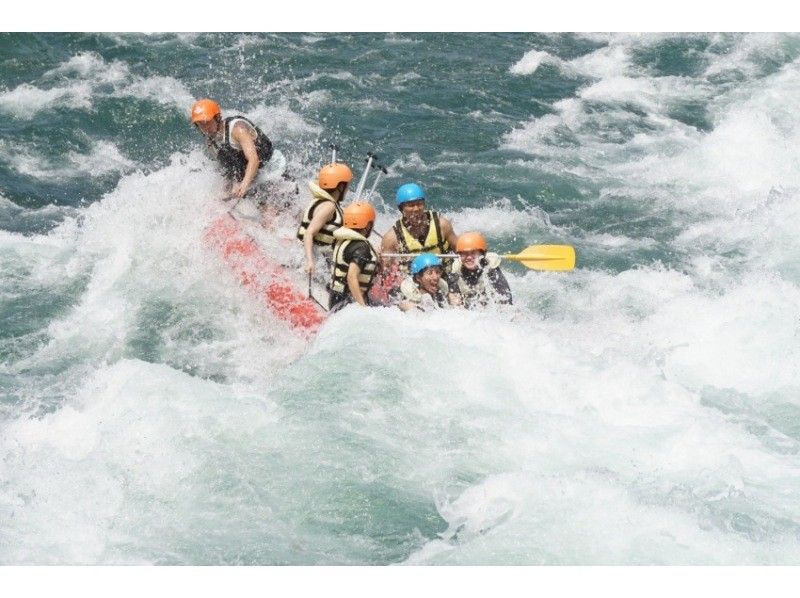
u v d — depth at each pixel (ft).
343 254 94.89
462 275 95.04
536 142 144.87
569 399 83.46
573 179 135.13
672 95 159.12
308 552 71.46
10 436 82.43
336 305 97.04
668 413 82.84
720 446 79.56
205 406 83.71
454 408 82.23
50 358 97.45
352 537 72.69
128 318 102.94
